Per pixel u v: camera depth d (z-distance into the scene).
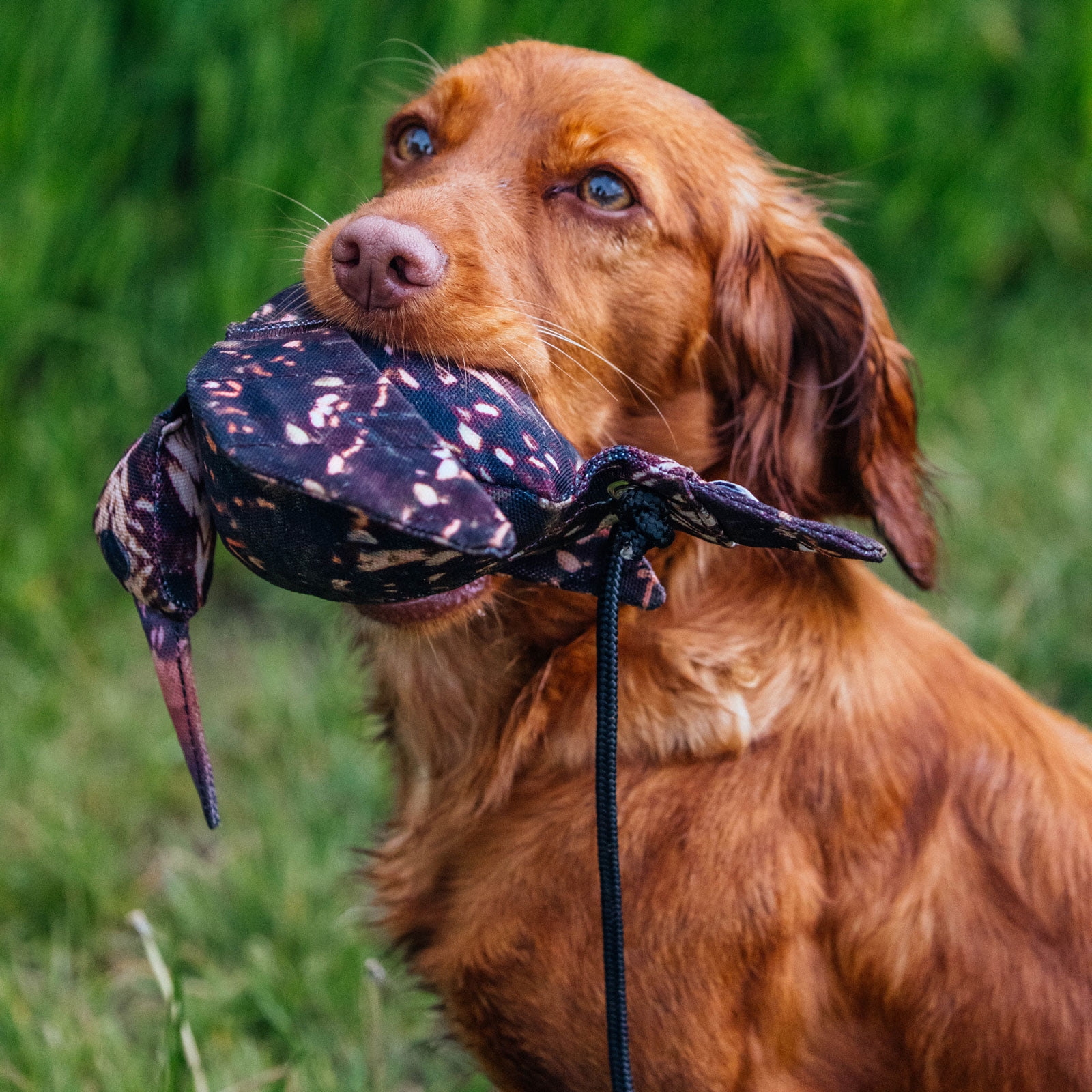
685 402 2.95
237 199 5.71
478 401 2.13
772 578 2.79
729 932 2.55
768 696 2.69
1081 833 2.68
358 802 4.50
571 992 2.58
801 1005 2.64
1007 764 2.72
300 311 2.40
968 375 6.93
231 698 5.14
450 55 5.61
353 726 4.79
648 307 2.82
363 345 2.35
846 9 6.52
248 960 3.85
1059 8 7.14
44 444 5.46
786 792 2.64
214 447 1.82
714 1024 2.54
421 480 1.76
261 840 4.30
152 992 3.84
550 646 2.79
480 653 2.81
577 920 2.59
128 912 4.11
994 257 7.25
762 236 2.99
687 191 2.85
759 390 2.99
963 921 2.64
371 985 3.37
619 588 2.06
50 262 5.59
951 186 6.98
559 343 2.69
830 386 2.91
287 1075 3.14
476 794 2.83
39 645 5.14
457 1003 2.77
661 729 2.66
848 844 2.64
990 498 5.96
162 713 4.94
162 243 5.99
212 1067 3.42
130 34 5.82
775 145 6.75
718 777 2.63
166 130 5.89
